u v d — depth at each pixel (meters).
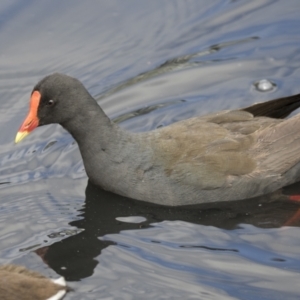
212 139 12.61
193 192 12.44
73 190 13.18
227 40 16.55
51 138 14.70
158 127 14.41
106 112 14.91
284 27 16.69
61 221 12.34
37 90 12.75
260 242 11.56
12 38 16.88
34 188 13.33
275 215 12.23
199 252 11.38
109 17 17.30
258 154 12.62
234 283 10.63
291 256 11.18
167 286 10.61
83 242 11.73
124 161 12.63
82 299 10.30
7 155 14.24
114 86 15.59
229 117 13.01
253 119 13.03
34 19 17.31
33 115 12.77
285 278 10.70
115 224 12.19
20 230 12.16
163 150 12.52
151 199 12.55
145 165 12.52
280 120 13.09
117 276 10.86
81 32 16.95
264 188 12.64
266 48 16.19
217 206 12.52
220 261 11.15
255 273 10.84
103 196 12.90
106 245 11.65
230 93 15.11
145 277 10.81
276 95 14.91
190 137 12.62
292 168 12.77
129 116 14.77
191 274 10.87
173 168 12.41
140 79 15.73
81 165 13.88
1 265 10.61
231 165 12.45
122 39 16.73
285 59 15.84
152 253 11.40
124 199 12.75
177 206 12.50
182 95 15.22
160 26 17.00
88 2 17.75
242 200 12.63
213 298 10.32
